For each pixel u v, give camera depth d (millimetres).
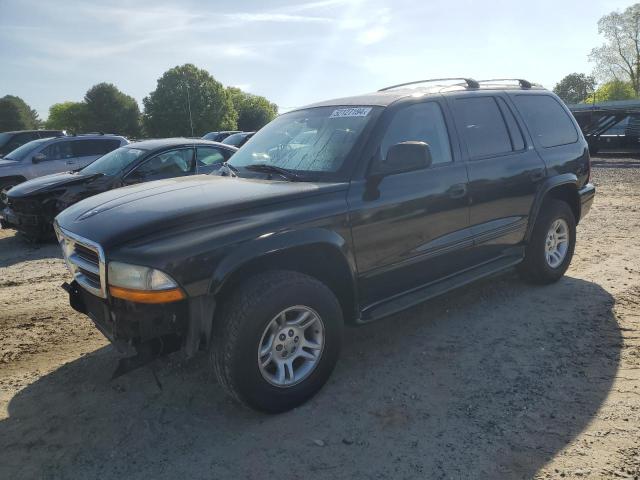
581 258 6328
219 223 2971
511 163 4582
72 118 94125
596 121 23844
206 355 4008
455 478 2584
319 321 3258
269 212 3113
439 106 4207
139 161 8227
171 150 8539
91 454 2877
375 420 3104
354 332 4375
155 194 3447
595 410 3104
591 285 5281
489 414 3113
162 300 2742
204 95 75625
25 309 5227
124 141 12562
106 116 85562
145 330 2857
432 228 3934
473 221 4277
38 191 7949
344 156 3598
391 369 3719
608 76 59156
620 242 7062
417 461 2721
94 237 2963
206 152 8883
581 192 5457
